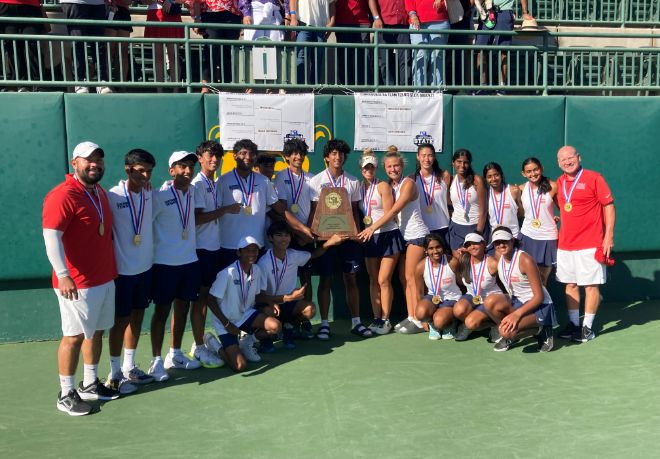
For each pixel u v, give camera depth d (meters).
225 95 7.85
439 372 6.38
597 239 7.21
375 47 8.28
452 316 7.29
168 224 6.30
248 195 7.05
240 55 8.27
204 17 9.22
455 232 7.84
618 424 5.15
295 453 4.76
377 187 7.62
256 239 7.09
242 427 5.23
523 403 5.59
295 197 7.54
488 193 7.94
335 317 8.39
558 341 7.32
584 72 10.95
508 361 6.67
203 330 6.81
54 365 6.80
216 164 6.74
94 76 9.20
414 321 7.70
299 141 7.50
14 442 5.03
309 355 6.96
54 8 9.84
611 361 6.62
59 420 5.43
